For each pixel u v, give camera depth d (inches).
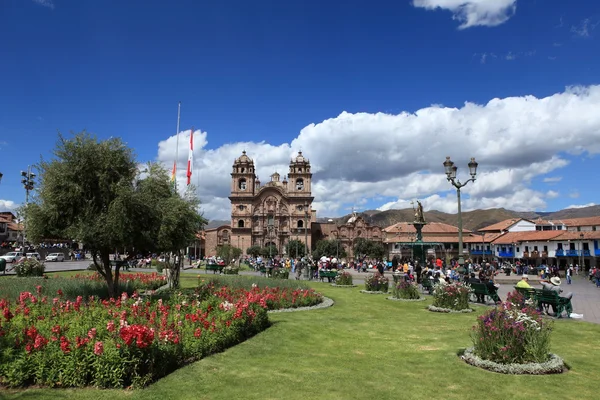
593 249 2706.7
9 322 393.7
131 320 422.0
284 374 344.5
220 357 389.4
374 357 404.2
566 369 362.6
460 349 430.6
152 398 284.8
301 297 782.5
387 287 1042.1
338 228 4958.2
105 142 693.3
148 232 703.1
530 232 3336.6
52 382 298.4
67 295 669.3
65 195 649.0
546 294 658.2
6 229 3890.3
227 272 1742.1
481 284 820.6
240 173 4943.4
